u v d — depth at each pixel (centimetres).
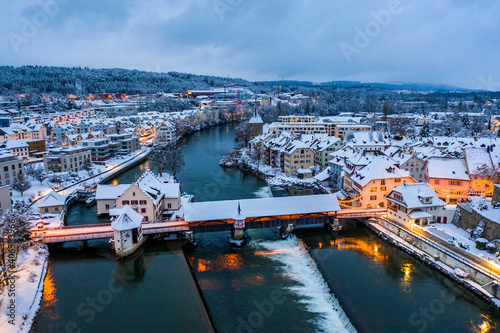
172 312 5441
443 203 7969
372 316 5262
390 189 9162
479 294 5634
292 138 15212
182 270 6750
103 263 7044
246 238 8319
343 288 6006
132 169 15875
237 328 5128
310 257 7100
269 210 8206
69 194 10956
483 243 6412
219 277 6531
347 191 10431
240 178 13838
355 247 7681
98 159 16750
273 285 6272
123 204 8306
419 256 6975
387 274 6481
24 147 15250
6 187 9012
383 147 14475
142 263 7012
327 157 14138
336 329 5128
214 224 7925
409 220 7725
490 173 9375
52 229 7694
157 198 8719
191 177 13800
